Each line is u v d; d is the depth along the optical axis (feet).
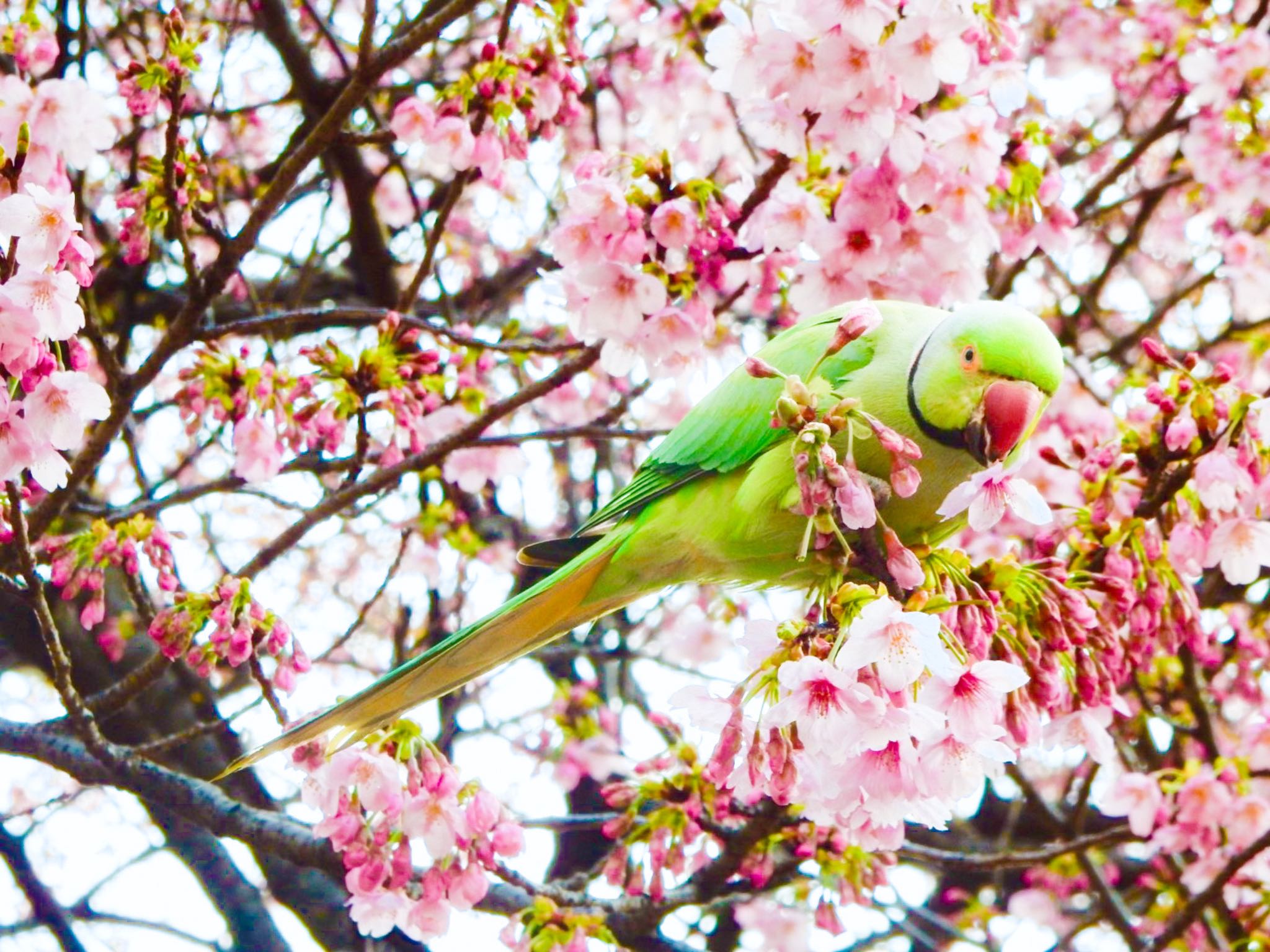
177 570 16.53
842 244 13.44
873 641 8.09
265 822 14.12
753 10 13.50
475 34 23.31
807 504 8.43
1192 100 20.30
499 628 11.98
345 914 18.30
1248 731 18.80
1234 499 11.72
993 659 9.64
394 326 14.80
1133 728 19.20
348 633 15.35
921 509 11.23
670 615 24.12
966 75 12.02
